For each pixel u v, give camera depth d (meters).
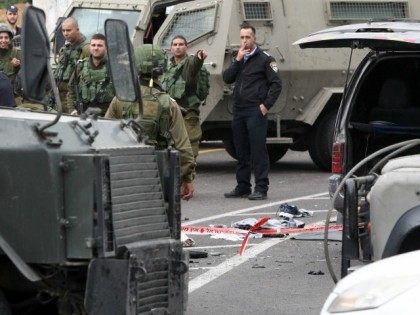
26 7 16.42
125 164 17.62
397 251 21.41
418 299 14.47
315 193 42.94
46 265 17.05
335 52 48.56
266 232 32.53
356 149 29.44
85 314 17.58
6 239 16.91
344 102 29.48
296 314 23.61
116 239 17.11
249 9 47.34
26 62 16.39
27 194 16.81
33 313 18.55
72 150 17.00
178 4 48.12
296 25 48.34
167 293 18.02
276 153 51.91
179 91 38.53
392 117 29.70
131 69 18.75
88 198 16.78
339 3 49.50
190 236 33.09
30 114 18.06
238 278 27.27
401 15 50.91
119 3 48.94
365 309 14.76
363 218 22.75
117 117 24.47
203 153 58.00
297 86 48.22
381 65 29.72
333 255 29.95
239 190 41.53
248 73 40.19
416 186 21.31
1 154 16.86
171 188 18.75
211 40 46.66
